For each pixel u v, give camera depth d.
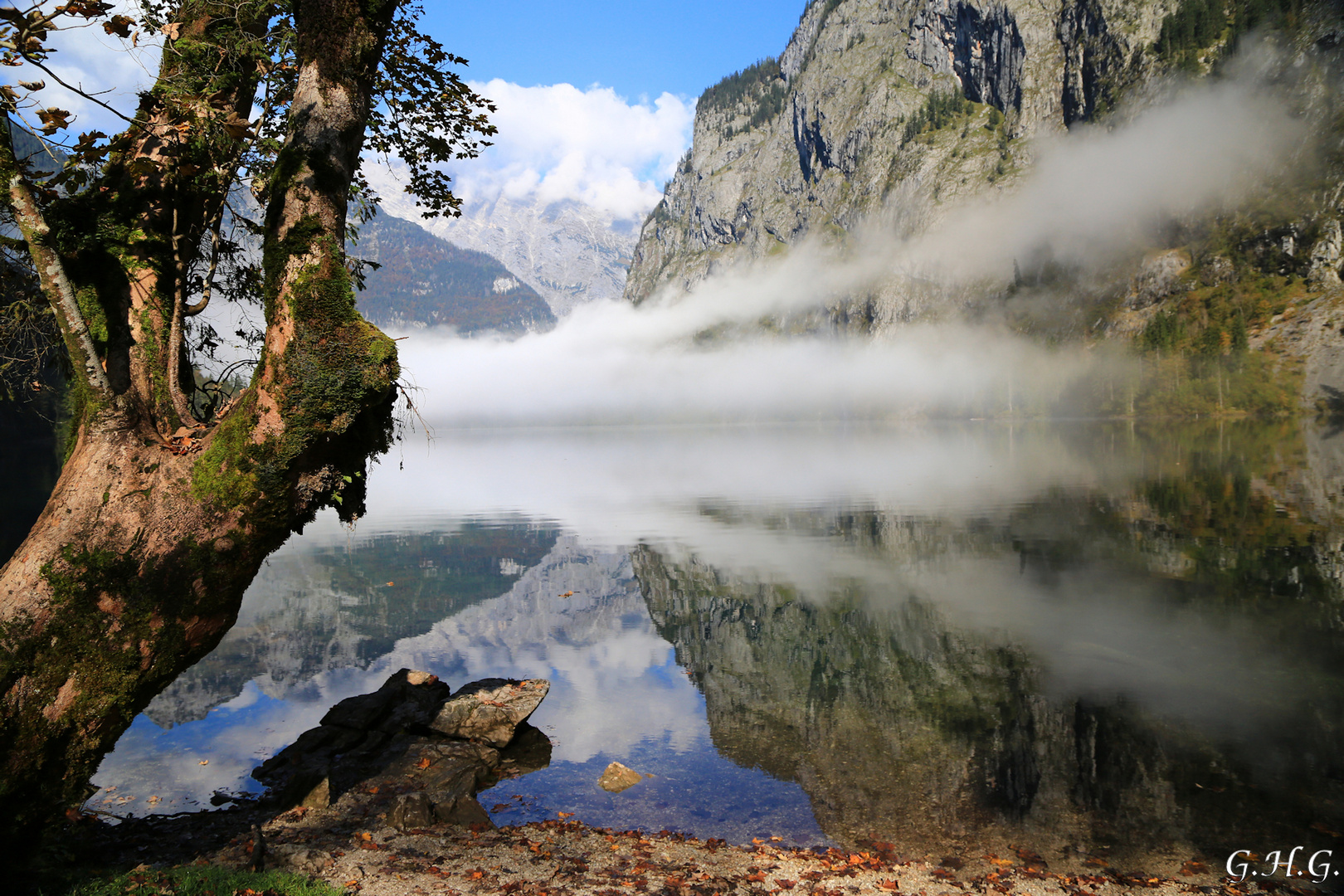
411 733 12.87
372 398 7.35
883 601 21.92
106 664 6.64
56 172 7.22
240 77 8.20
